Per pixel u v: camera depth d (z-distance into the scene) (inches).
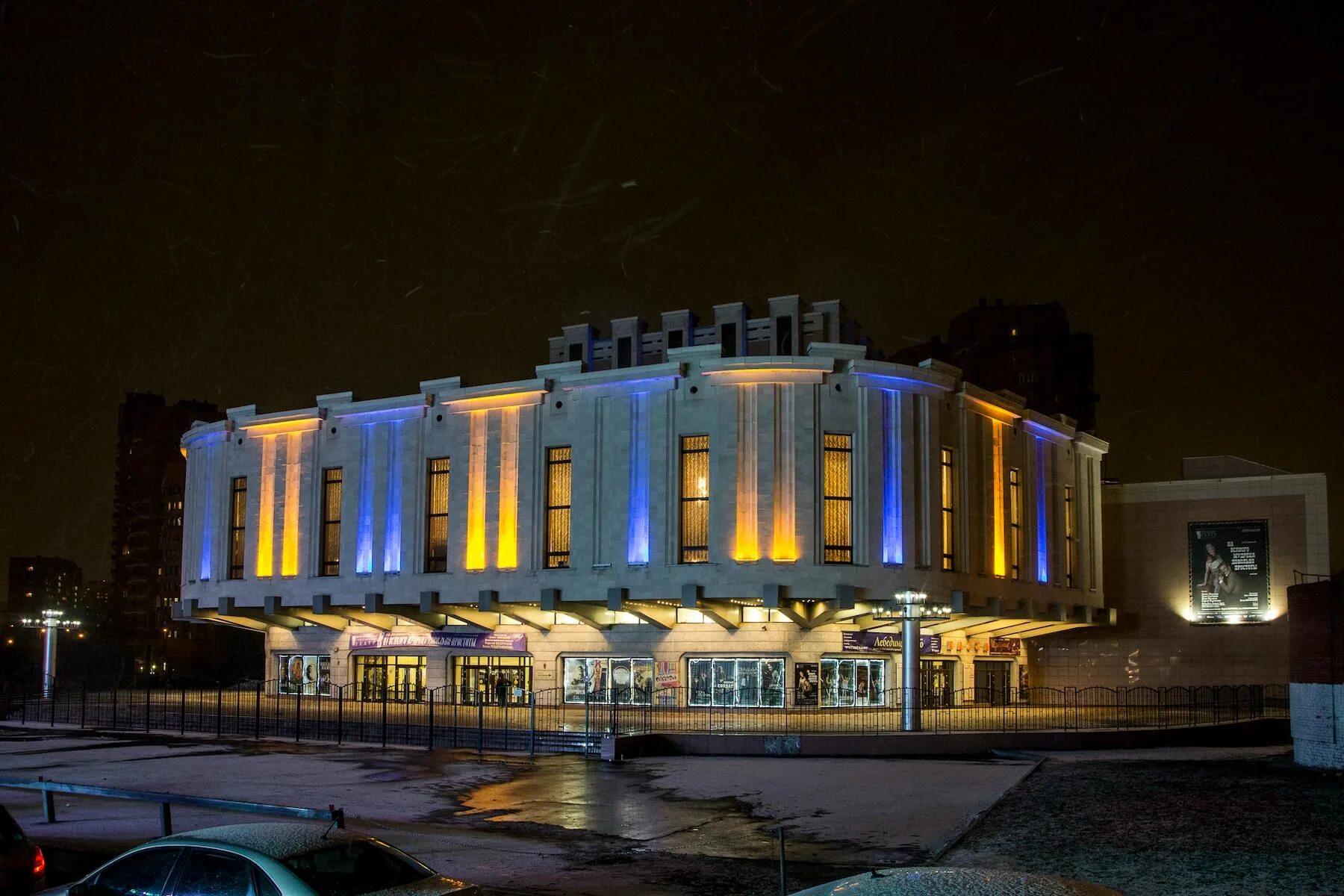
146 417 5157.5
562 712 1804.9
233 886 375.2
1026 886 252.5
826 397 1804.9
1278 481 2385.6
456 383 2043.6
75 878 638.5
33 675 3186.5
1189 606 2420.0
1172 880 589.0
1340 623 1027.9
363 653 2251.5
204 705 1971.0
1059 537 2213.3
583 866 669.9
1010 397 2119.8
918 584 1796.3
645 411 1863.9
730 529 1771.7
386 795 964.0
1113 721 1663.4
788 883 619.2
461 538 1979.6
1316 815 764.0
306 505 2132.1
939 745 1278.3
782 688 1882.4
